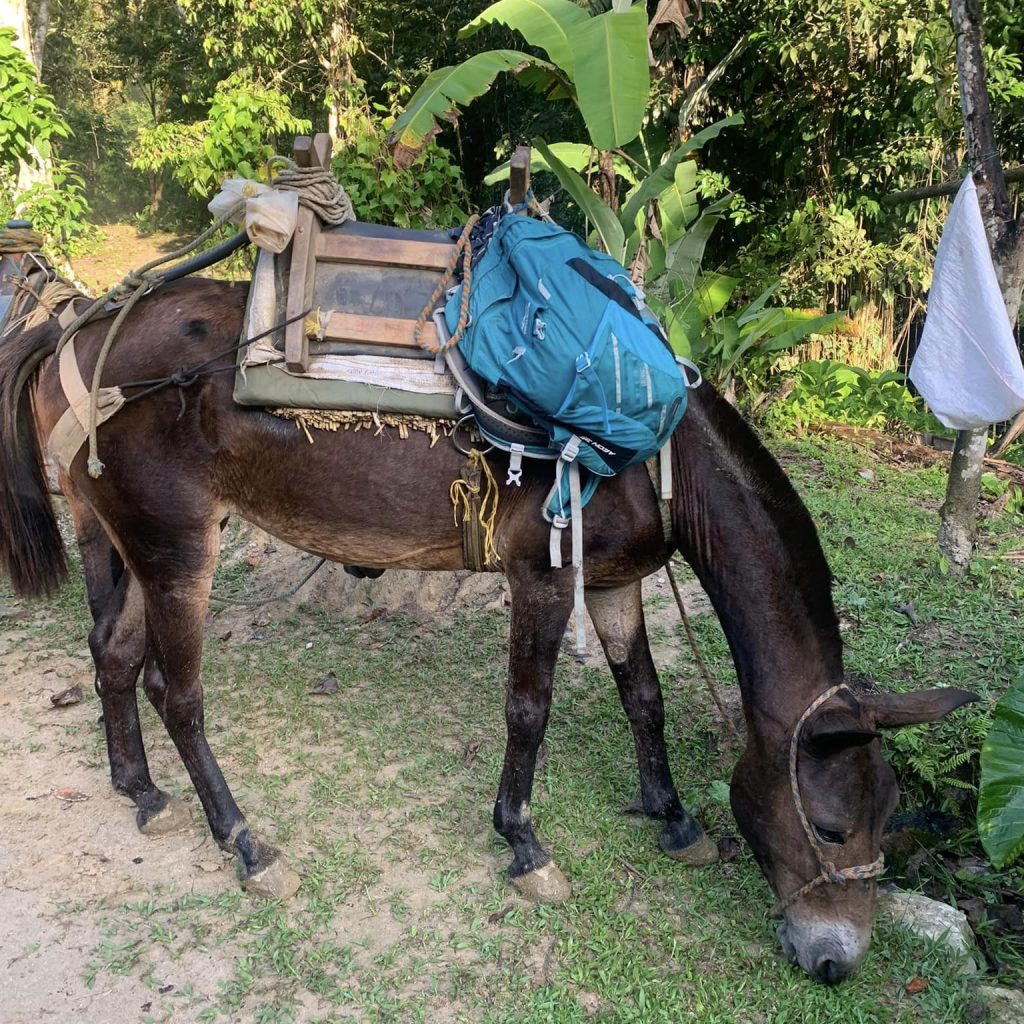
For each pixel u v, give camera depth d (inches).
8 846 124.3
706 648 169.5
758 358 287.0
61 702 158.4
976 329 156.4
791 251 350.3
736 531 103.9
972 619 175.9
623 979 101.5
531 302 95.5
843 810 94.3
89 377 113.1
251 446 109.3
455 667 169.3
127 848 124.8
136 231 758.5
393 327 104.3
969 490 193.6
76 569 208.5
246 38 468.4
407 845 124.0
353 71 471.8
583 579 108.1
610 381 93.4
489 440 102.7
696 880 117.4
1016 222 179.6
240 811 118.7
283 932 109.0
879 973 101.8
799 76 335.0
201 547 113.9
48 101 302.5
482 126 504.4
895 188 349.1
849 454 278.7
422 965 104.1
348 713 154.9
